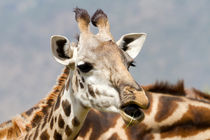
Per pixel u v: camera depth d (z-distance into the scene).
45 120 15.80
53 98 16.39
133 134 17.84
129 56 14.65
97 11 15.36
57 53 14.95
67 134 15.19
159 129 18.08
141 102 13.27
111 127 17.78
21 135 16.30
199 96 20.25
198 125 18.34
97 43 14.52
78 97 14.81
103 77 14.17
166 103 18.48
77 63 14.59
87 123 17.67
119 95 13.71
